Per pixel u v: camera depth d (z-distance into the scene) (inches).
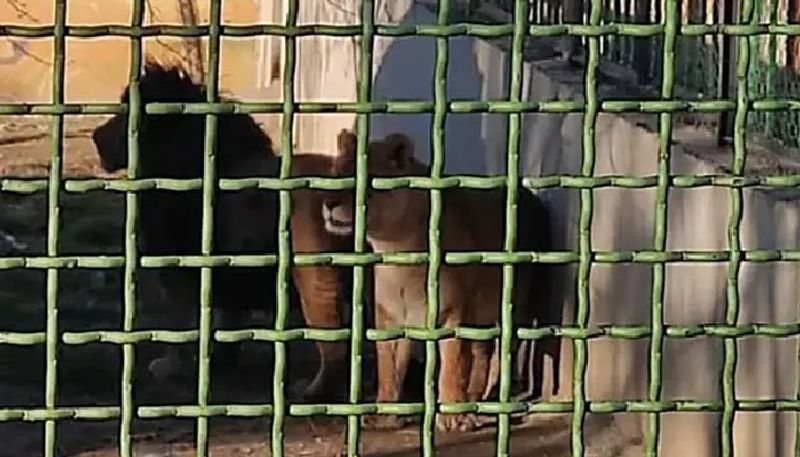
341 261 138.6
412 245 318.0
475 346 331.3
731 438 144.7
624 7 331.3
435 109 138.3
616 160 318.3
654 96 300.4
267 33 135.6
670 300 287.4
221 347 389.7
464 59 463.8
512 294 141.6
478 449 319.9
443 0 138.5
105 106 135.3
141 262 136.7
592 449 314.7
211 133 136.6
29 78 802.8
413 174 319.9
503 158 406.9
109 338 137.1
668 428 283.9
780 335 143.5
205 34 136.1
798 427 154.3
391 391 342.0
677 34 140.4
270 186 137.5
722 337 143.9
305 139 587.5
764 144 253.9
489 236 321.7
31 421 138.0
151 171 380.2
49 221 135.7
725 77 258.8
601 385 327.3
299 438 328.5
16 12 838.5
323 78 620.4
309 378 371.6
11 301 454.3
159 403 364.2
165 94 372.5
